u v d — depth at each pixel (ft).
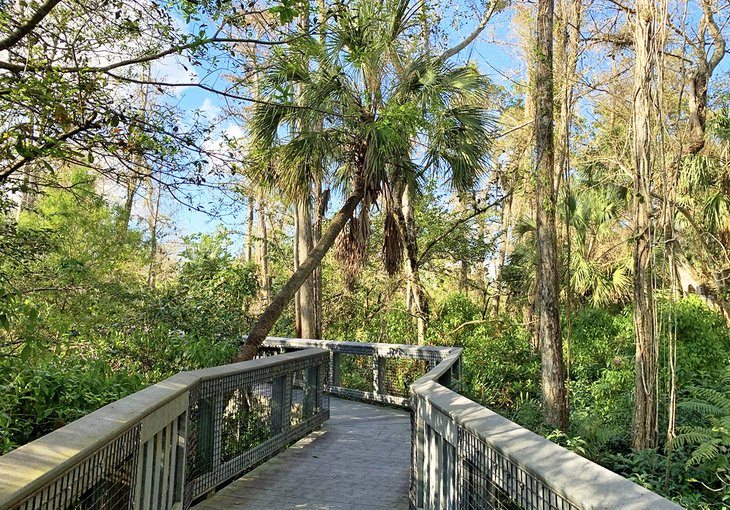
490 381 34.60
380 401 31.55
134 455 8.54
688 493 14.46
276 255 62.28
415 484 13.28
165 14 14.44
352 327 53.62
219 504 14.25
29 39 13.67
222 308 32.63
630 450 17.93
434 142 28.78
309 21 17.65
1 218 20.03
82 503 6.60
